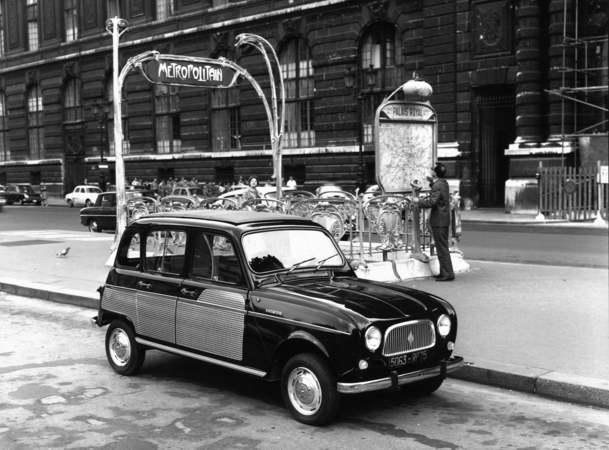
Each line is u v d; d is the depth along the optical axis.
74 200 47.00
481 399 6.63
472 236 20.95
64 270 14.32
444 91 32.84
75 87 54.25
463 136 32.41
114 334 7.59
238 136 43.12
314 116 39.25
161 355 8.29
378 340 5.71
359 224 11.90
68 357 8.30
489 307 9.95
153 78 14.30
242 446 5.47
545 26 29.95
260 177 41.69
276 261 6.60
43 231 24.52
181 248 6.96
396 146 13.52
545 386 6.69
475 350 7.70
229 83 15.84
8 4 59.59
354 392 5.61
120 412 6.31
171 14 46.53
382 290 6.49
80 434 5.77
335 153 37.75
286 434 5.71
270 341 6.05
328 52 37.81
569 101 29.05
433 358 6.18
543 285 11.76
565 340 8.09
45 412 6.32
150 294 7.11
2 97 61.09
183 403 6.55
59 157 55.62
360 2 36.09
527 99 29.89
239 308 6.30
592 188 26.44
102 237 21.55
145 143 48.31
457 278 12.55
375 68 36.31
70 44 53.62
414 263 12.47
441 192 12.02
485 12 31.33
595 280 12.25
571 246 17.91
